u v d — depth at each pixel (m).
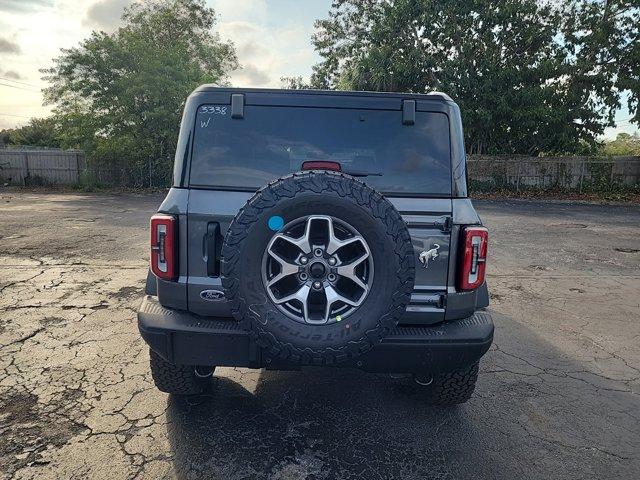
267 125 2.65
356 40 21.56
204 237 2.52
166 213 2.53
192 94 2.69
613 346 4.43
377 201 2.21
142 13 24.70
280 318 2.21
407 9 18.81
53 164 21.27
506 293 6.11
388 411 3.16
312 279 2.23
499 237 10.02
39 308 4.93
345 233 2.26
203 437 2.79
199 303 2.53
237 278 2.19
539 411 3.24
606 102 18.64
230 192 2.55
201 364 2.51
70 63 18.86
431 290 2.56
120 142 19.38
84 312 4.83
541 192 19.72
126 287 5.73
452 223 2.53
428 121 2.67
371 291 2.23
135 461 2.55
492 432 2.96
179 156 2.63
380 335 2.23
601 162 19.73
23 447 2.64
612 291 6.25
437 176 2.64
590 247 9.10
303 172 2.25
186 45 23.59
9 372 3.51
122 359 3.76
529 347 4.37
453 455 2.71
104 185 20.41
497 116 18.94
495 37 18.97
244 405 3.18
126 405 3.11
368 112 2.66
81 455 2.58
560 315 5.28
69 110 19.77
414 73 19.16
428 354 2.50
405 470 2.57
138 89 18.53
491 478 2.53
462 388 3.03
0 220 10.91
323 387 3.46
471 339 2.51
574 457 2.74
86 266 6.73
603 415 3.21
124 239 8.76
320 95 2.65
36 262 6.92
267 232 2.18
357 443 2.80
